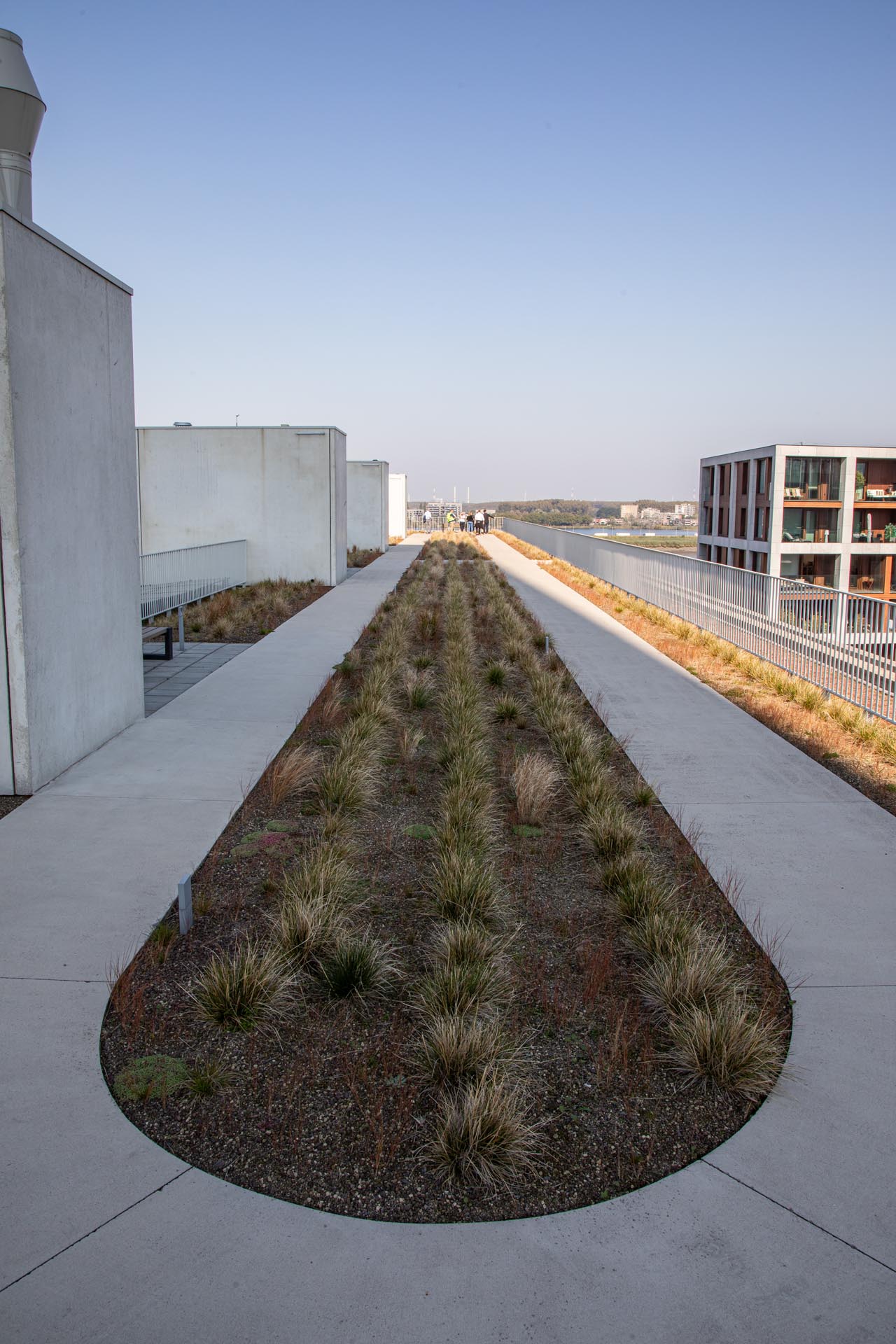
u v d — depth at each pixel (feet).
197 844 16.78
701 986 11.65
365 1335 7.08
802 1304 7.44
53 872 15.48
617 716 27.84
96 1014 11.37
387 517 110.93
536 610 53.72
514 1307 7.37
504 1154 9.00
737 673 34.76
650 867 15.93
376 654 34.60
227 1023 11.22
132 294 24.52
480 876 14.69
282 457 60.70
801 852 17.15
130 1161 8.92
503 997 11.91
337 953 12.41
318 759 22.18
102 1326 7.10
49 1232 8.02
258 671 33.17
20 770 19.35
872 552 153.48
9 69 20.84
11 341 17.99
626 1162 9.12
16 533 18.52
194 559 47.60
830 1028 11.39
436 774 21.62
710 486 184.55
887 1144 9.34
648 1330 7.18
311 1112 9.71
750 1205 8.53
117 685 24.25
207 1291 7.45
